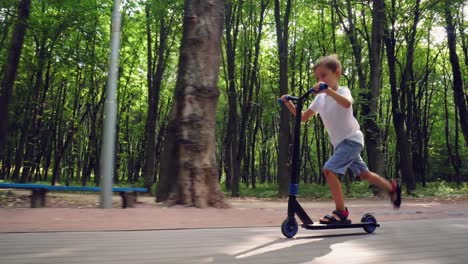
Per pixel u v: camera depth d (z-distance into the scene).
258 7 22.23
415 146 25.62
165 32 21.42
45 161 29.00
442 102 30.78
